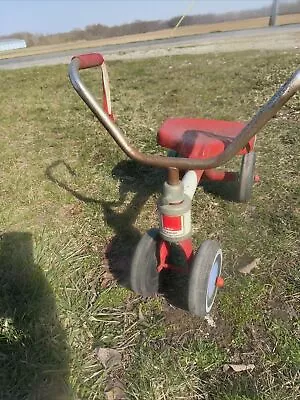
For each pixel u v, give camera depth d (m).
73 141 1.33
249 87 1.80
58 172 1.12
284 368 0.56
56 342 0.59
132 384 0.55
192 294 0.58
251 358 0.58
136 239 0.83
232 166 1.08
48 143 1.33
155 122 1.46
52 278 0.71
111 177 1.07
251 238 0.81
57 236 0.84
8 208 0.96
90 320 0.64
